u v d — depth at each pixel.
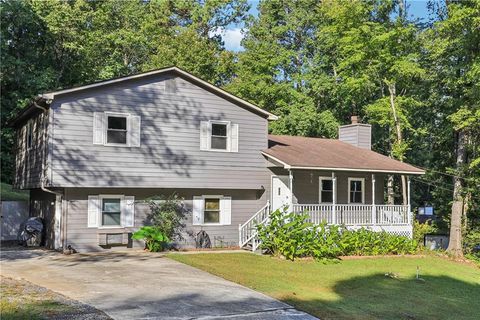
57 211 19.83
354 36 28.69
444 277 18.53
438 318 12.72
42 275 13.70
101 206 19.48
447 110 30.12
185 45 37.97
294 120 33.91
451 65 27.56
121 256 17.89
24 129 22.70
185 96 20.67
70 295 11.17
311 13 38.56
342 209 23.33
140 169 19.55
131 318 9.57
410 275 18.02
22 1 29.67
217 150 21.31
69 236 18.78
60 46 31.75
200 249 20.77
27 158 21.75
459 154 27.31
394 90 30.36
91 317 9.36
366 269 18.00
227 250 20.50
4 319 8.80
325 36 35.06
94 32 33.22
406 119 29.55
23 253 18.67
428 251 24.05
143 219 20.33
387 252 21.89
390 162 24.77
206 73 38.66
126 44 36.66
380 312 12.38
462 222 27.12
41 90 29.20
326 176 24.25
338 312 11.72
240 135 21.94
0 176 30.59
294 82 37.62
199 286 12.94
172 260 16.94
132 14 39.53
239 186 21.75
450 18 25.48
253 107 22.12
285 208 19.94
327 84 35.34
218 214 22.00
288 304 11.84
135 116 19.56
